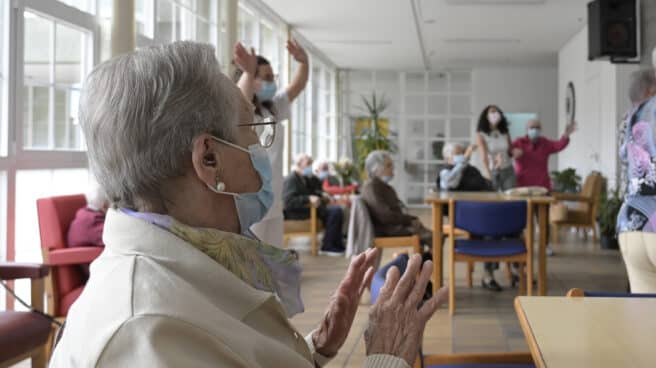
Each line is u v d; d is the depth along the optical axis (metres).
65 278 3.56
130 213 0.95
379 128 15.26
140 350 0.77
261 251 1.04
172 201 0.98
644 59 7.61
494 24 10.63
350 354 3.75
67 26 4.41
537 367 1.18
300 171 8.15
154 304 0.81
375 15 10.02
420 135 15.91
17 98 3.84
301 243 9.23
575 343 1.26
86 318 0.83
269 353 0.88
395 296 1.12
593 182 8.55
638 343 1.26
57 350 0.87
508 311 4.88
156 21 5.68
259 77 3.19
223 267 0.92
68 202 3.76
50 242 3.55
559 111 13.40
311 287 5.88
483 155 7.17
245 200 1.03
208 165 0.98
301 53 3.63
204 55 0.98
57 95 4.30
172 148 0.94
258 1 9.01
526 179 7.32
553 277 6.26
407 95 15.88
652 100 2.71
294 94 3.63
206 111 0.95
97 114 0.94
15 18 3.82
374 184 5.34
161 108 0.93
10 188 3.79
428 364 2.00
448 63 14.81
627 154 2.82
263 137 1.07
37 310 2.77
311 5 9.40
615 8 7.72
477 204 4.64
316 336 1.34
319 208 8.17
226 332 0.84
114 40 4.71
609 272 6.52
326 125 14.65
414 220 5.55
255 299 0.92
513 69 15.26
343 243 8.30
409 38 11.82
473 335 4.20
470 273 5.85
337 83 15.59
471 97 15.64
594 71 10.14
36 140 4.08
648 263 2.72
